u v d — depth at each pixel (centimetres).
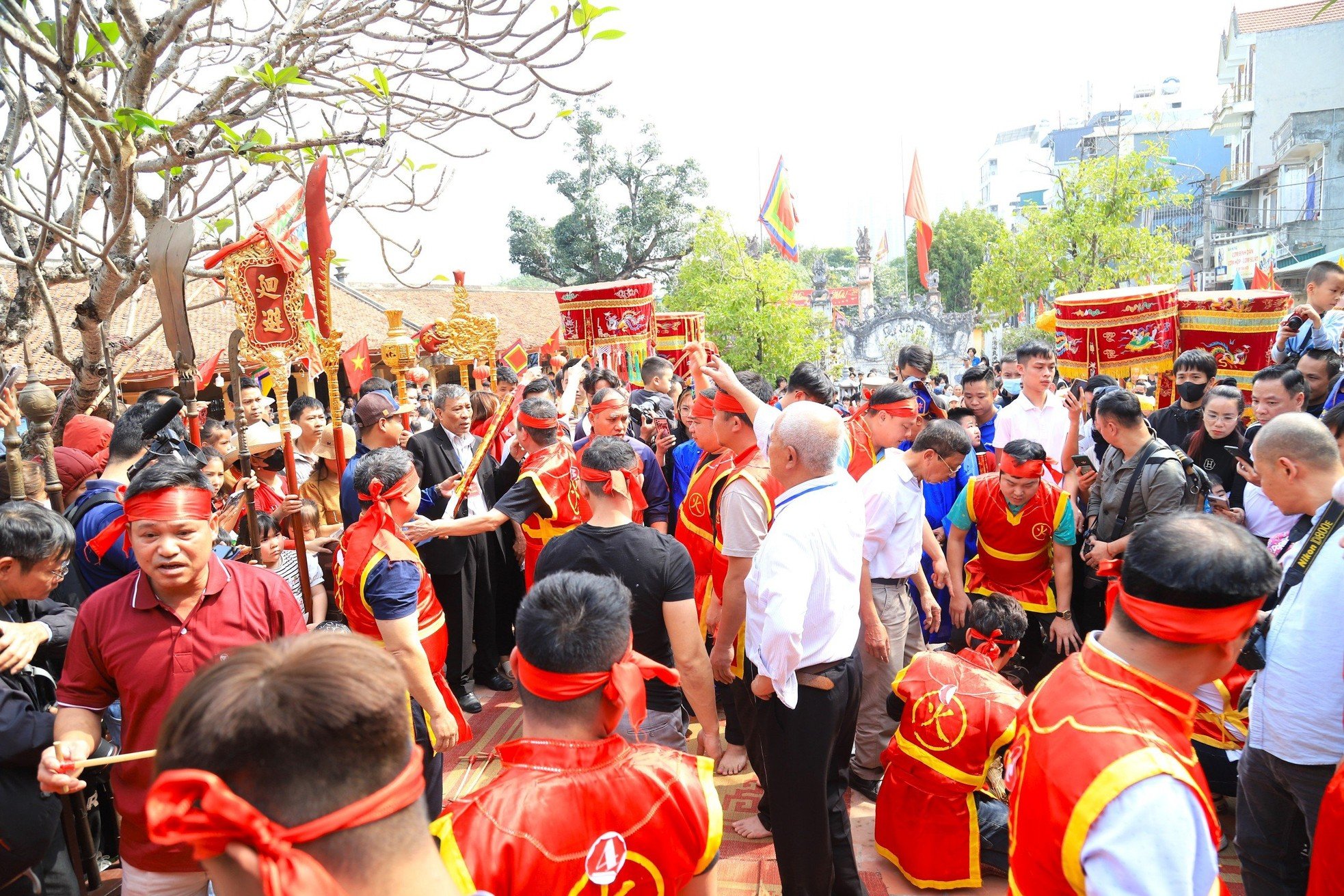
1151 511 445
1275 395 464
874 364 3084
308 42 373
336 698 104
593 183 3303
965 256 5259
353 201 438
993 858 343
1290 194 2600
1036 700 193
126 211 336
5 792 252
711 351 511
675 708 339
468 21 362
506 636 606
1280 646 261
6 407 301
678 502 577
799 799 296
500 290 2686
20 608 298
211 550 260
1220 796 395
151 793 95
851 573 303
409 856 110
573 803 175
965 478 564
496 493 564
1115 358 678
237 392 354
